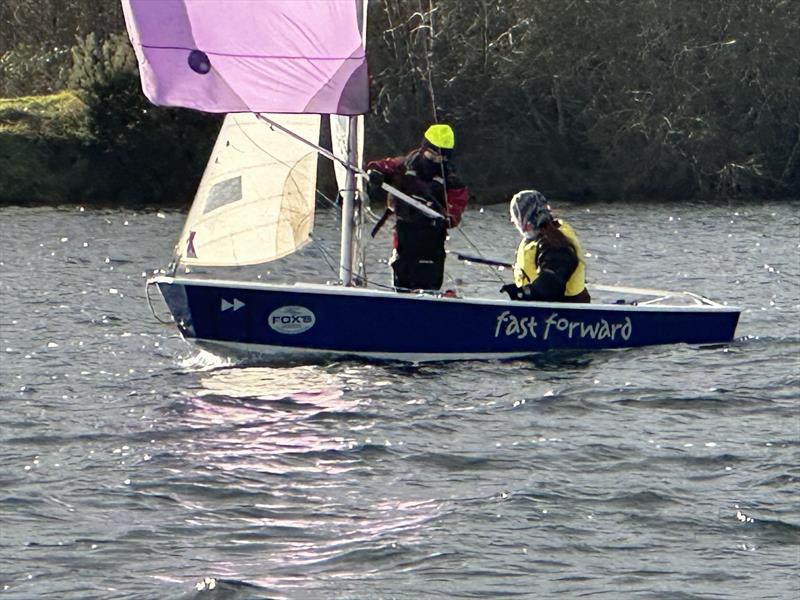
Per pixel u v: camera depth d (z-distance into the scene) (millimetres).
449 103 130750
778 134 130875
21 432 34250
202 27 39844
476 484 29703
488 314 41688
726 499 28531
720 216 108375
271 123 41250
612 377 39812
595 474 30359
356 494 28953
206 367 41812
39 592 23672
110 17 142625
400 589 23797
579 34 131125
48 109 124875
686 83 130375
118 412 36250
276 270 71188
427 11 129875
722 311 44406
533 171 131000
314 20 39938
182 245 44000
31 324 51125
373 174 42062
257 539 26266
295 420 35031
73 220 101750
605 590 23781
